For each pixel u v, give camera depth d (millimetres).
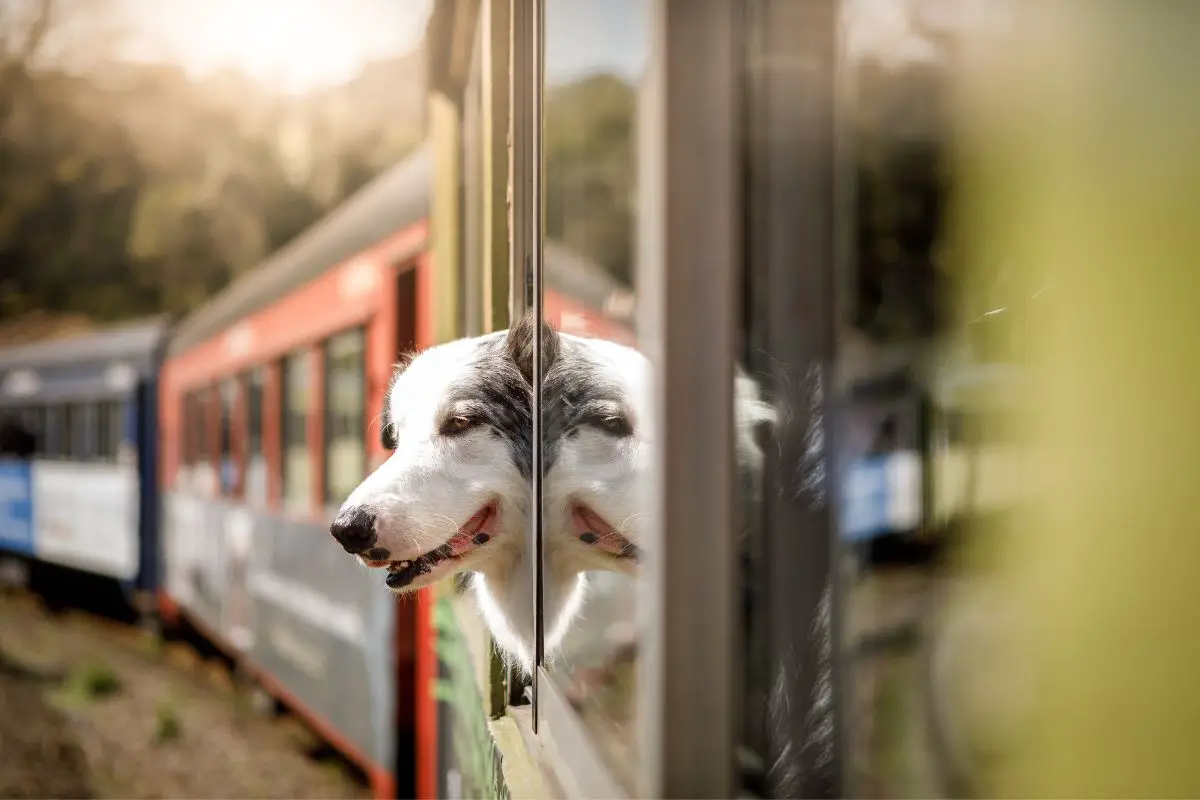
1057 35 558
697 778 773
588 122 1269
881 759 629
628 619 1177
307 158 27422
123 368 10602
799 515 688
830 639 677
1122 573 538
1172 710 531
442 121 3721
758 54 714
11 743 8172
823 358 678
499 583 1977
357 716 5051
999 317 580
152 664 10461
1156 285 530
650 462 836
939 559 605
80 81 26703
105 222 27047
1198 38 521
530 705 2262
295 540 5973
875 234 635
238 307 7379
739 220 739
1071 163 553
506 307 2545
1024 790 567
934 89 612
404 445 1968
